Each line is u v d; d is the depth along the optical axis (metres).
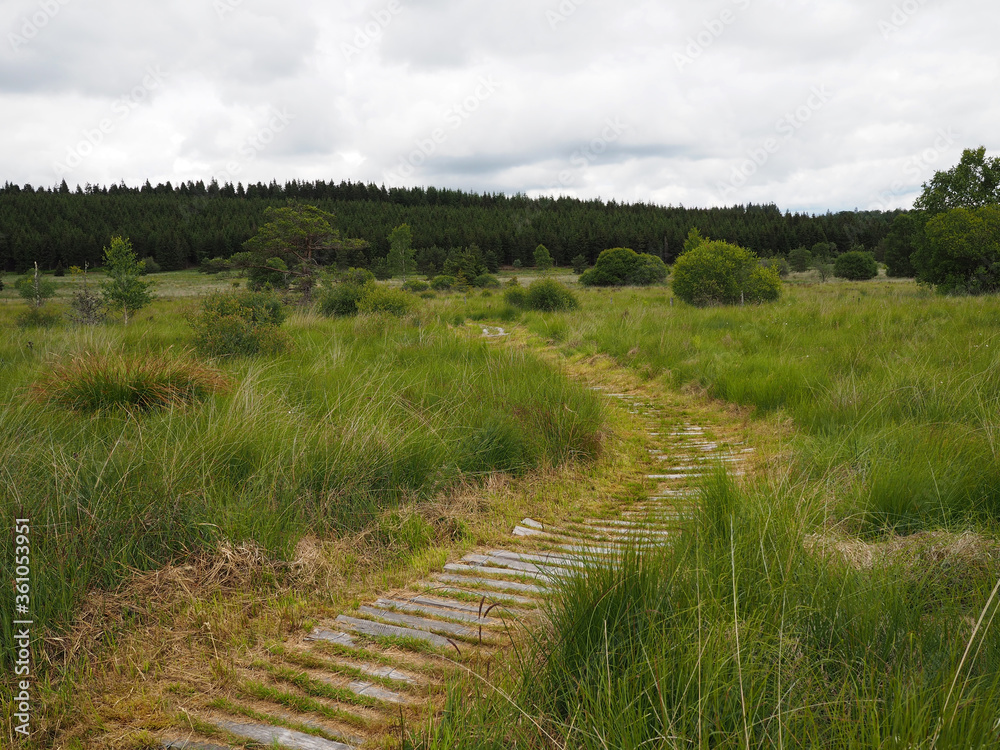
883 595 2.84
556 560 4.09
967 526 3.80
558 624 2.73
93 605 3.29
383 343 12.05
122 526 3.76
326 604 3.55
